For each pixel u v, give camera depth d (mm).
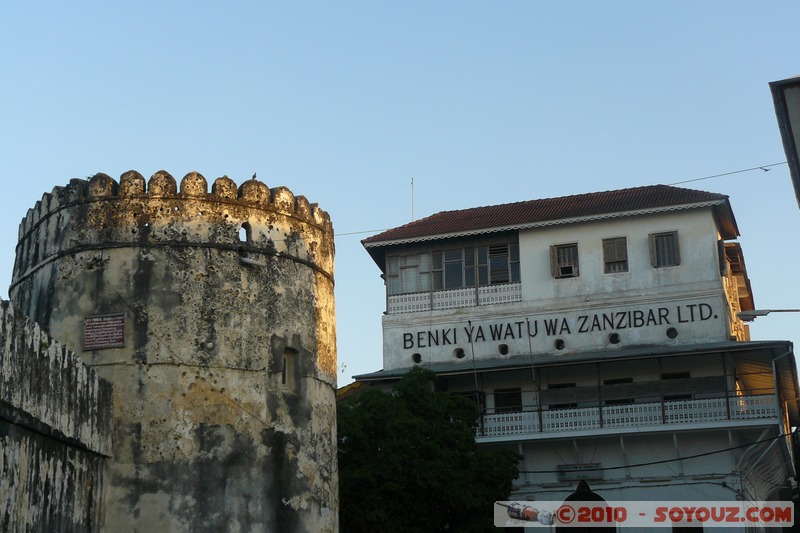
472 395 42281
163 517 21516
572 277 42719
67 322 22828
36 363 18531
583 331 42031
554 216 43281
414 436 32594
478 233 43625
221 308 23016
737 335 45719
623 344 41406
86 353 22469
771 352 39125
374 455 32594
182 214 23250
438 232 44250
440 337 43562
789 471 49062
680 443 39219
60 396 19453
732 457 38375
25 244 25344
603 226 42906
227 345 22875
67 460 19812
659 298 41438
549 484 40156
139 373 22188
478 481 32812
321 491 24109
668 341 40906
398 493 31797
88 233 23203
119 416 21969
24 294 24797
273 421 23156
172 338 22469
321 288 25531
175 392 22172
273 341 23641
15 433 17734
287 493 23047
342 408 33688
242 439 22547
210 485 21969
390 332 44156
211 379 22531
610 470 39750
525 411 40781
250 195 24156
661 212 42094
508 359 42531
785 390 44500
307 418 24000
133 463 21734
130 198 23234
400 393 34688
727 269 44375
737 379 41531
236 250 23547
